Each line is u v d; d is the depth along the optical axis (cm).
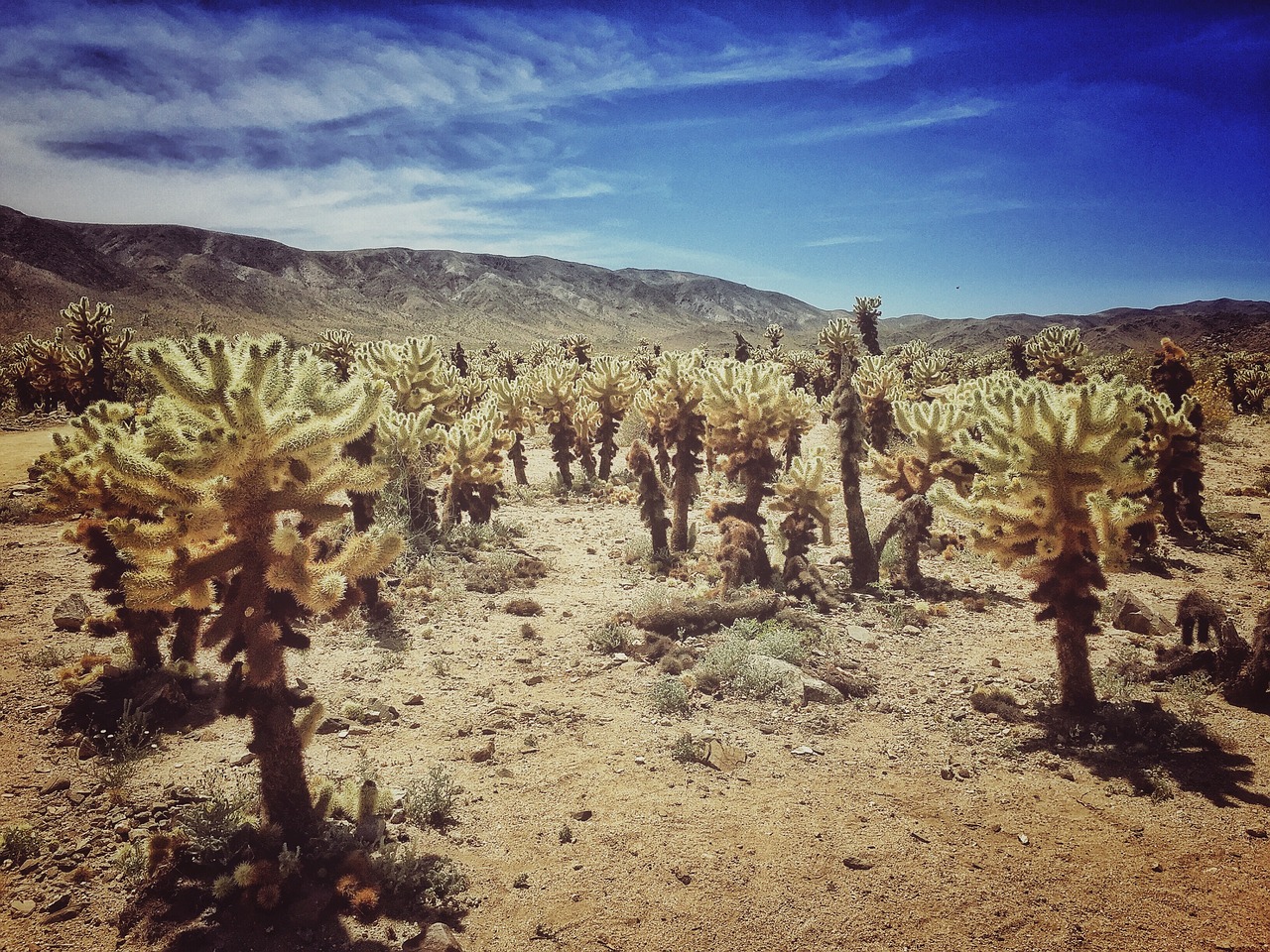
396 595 1313
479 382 3797
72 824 642
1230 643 955
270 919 544
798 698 943
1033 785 757
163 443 542
